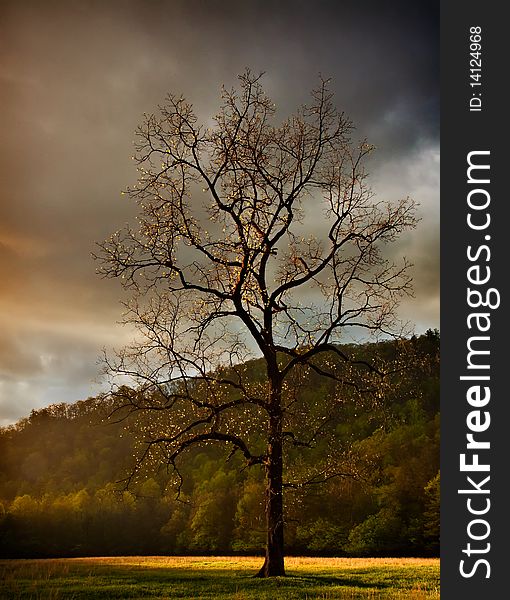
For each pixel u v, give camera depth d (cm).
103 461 15438
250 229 2575
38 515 10938
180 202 2442
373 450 8056
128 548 10319
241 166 2500
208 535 9381
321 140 2573
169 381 2400
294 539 7644
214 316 2433
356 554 7894
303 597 1867
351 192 2561
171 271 2430
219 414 2411
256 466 9719
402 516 7981
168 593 1995
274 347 2480
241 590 2020
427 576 2458
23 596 1952
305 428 2648
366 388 2578
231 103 2512
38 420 19562
